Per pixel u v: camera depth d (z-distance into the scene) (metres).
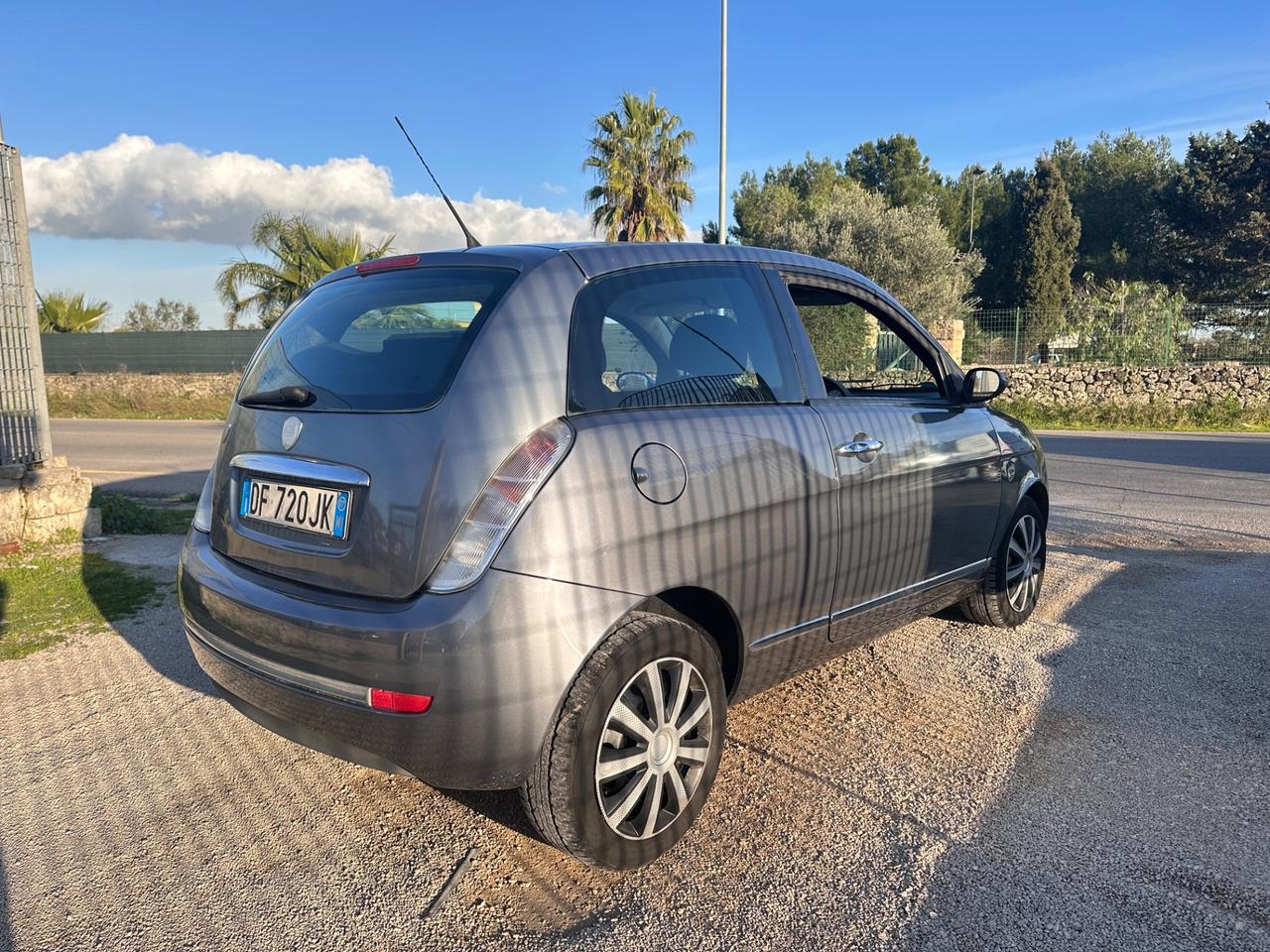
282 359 2.89
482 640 2.16
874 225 26.39
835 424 3.17
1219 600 5.09
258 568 2.61
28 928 2.34
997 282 47.00
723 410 2.82
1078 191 50.12
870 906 2.37
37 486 6.55
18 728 3.55
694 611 2.81
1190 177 39.81
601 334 2.60
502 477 2.24
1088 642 4.40
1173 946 2.20
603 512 2.35
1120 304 20.67
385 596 2.26
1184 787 2.97
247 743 3.43
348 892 2.49
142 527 7.18
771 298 3.25
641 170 25.89
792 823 2.79
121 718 3.63
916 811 2.85
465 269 2.72
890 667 4.08
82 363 26.06
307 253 21.84
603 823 2.40
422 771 2.25
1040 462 4.59
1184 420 18.12
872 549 3.30
